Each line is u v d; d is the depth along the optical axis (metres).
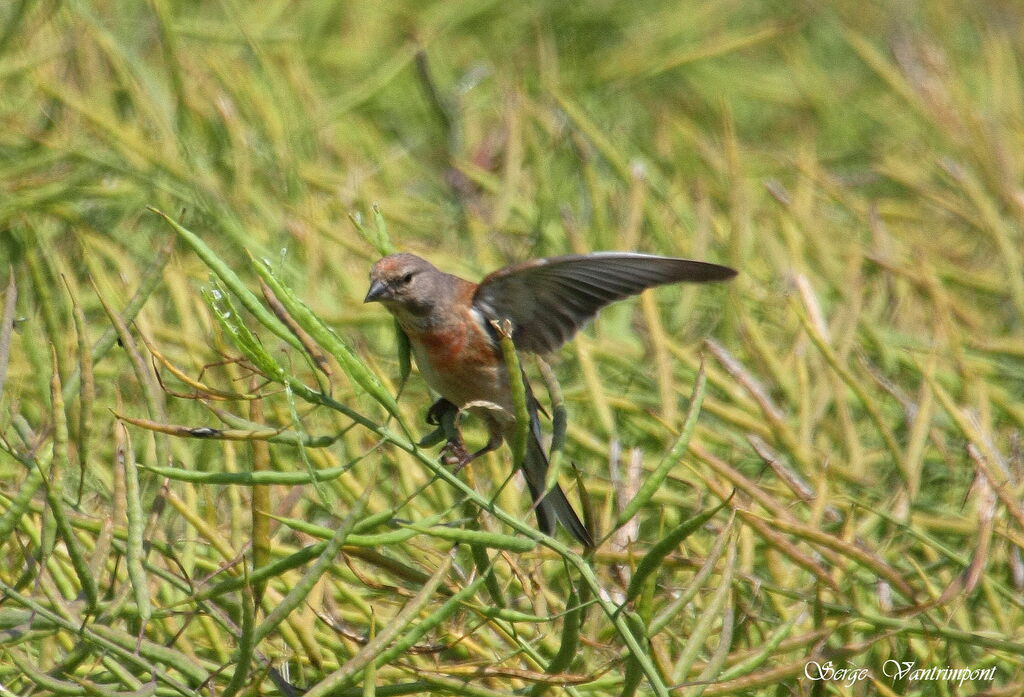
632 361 11.92
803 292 11.47
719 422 11.26
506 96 15.54
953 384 11.86
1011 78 18.23
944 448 10.45
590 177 13.68
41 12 14.05
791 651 8.09
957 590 8.21
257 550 6.86
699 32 18.28
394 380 11.41
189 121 13.95
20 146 13.05
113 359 10.73
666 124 16.34
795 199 14.32
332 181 14.18
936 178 15.99
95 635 6.64
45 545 6.83
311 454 9.59
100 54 14.38
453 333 8.45
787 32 18.36
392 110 15.74
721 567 8.85
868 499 10.30
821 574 7.98
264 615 7.86
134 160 13.07
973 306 13.88
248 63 15.71
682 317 12.32
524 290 8.41
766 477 10.46
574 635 6.90
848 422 10.66
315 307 11.85
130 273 11.81
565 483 10.15
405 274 8.30
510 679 8.06
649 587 6.67
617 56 17.20
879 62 17.20
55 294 11.38
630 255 7.78
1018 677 8.48
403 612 6.63
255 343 6.36
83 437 7.11
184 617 8.19
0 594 7.27
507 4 17.41
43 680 6.54
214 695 6.81
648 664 6.61
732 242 13.12
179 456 9.84
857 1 19.23
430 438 8.50
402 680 7.84
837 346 11.55
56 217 12.26
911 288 13.23
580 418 11.20
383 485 10.02
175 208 12.83
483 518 8.46
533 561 8.94
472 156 15.47
